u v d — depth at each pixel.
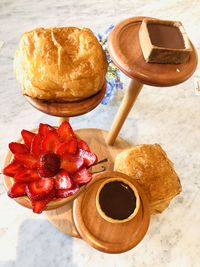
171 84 0.29
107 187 0.30
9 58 0.47
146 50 0.29
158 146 0.36
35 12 0.53
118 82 0.43
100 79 0.28
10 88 0.45
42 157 0.24
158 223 0.39
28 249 0.35
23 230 0.36
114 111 0.47
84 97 0.28
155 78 0.29
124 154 0.35
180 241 0.38
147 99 0.49
